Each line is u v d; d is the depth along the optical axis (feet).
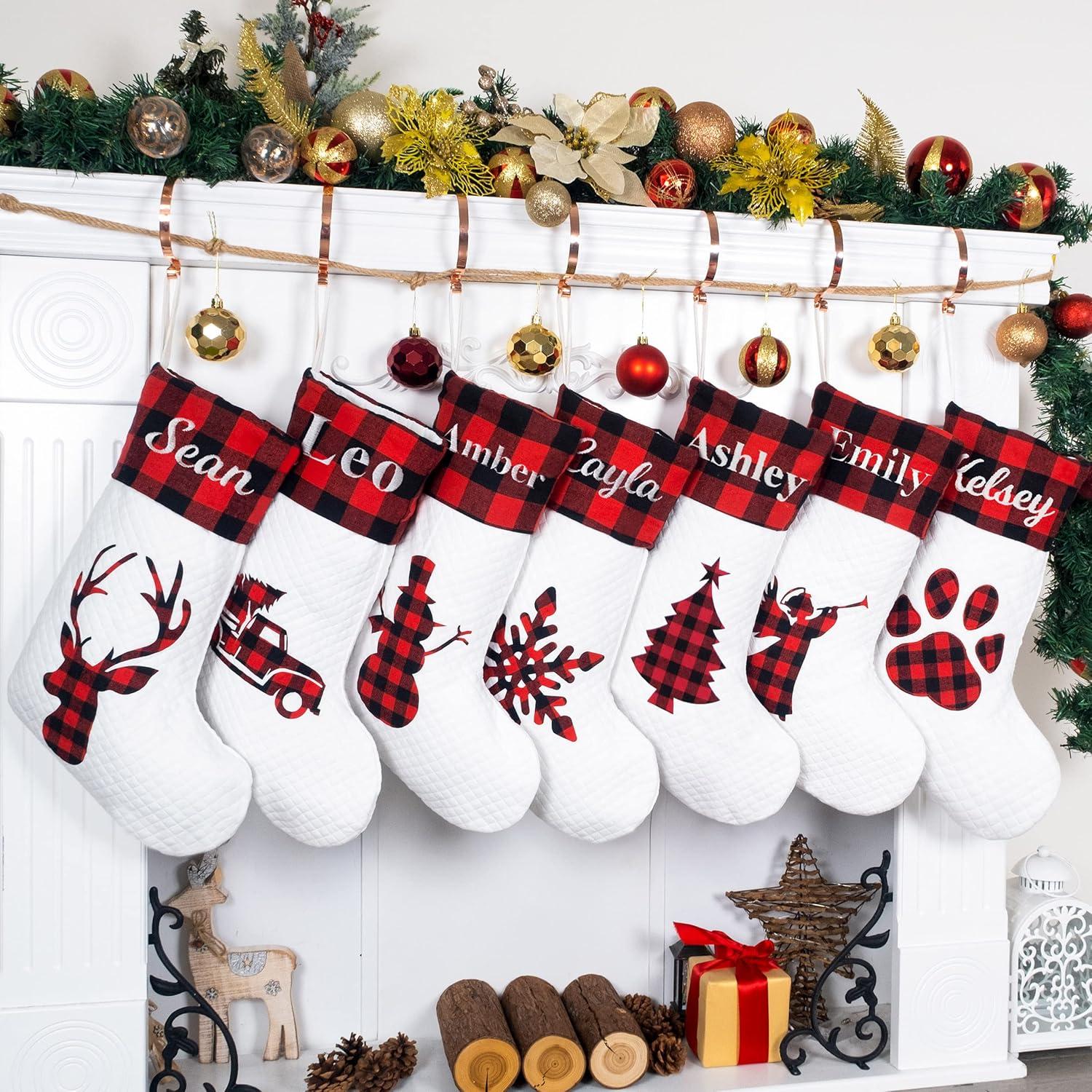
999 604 4.18
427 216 3.82
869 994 4.55
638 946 4.89
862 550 4.10
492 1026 4.29
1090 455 4.51
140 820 3.50
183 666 3.55
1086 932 4.75
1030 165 4.38
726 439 3.98
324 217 3.71
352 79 4.21
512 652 3.93
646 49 4.97
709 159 4.15
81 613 3.48
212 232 3.70
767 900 4.70
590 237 3.95
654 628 4.09
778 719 4.18
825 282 4.18
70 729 3.47
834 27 5.16
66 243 3.65
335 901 4.60
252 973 4.41
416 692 3.76
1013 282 4.31
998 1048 4.59
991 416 4.42
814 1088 4.34
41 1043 3.77
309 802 3.64
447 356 3.98
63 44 4.47
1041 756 4.20
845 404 4.07
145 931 3.86
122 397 3.76
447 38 4.78
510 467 3.68
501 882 4.75
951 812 4.25
